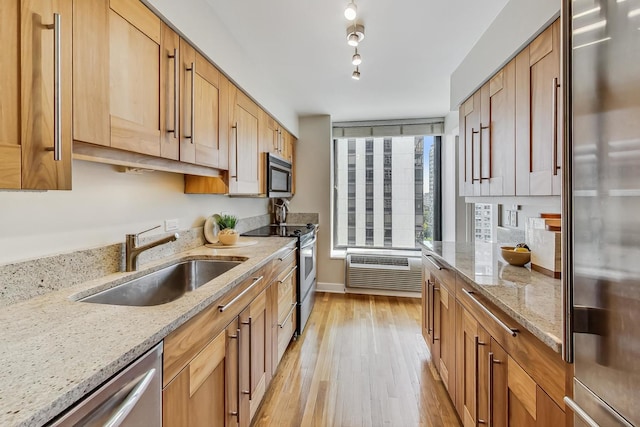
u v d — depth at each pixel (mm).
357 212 4262
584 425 730
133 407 706
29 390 546
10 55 707
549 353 870
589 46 732
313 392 1935
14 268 973
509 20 1603
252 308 1585
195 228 2059
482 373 1302
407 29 1890
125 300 1314
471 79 2105
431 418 1702
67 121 841
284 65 2383
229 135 1931
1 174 690
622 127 644
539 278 1406
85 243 1261
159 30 1261
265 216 3572
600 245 699
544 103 1355
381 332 2820
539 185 1389
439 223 4043
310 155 3895
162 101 1280
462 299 1550
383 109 3553
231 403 1326
